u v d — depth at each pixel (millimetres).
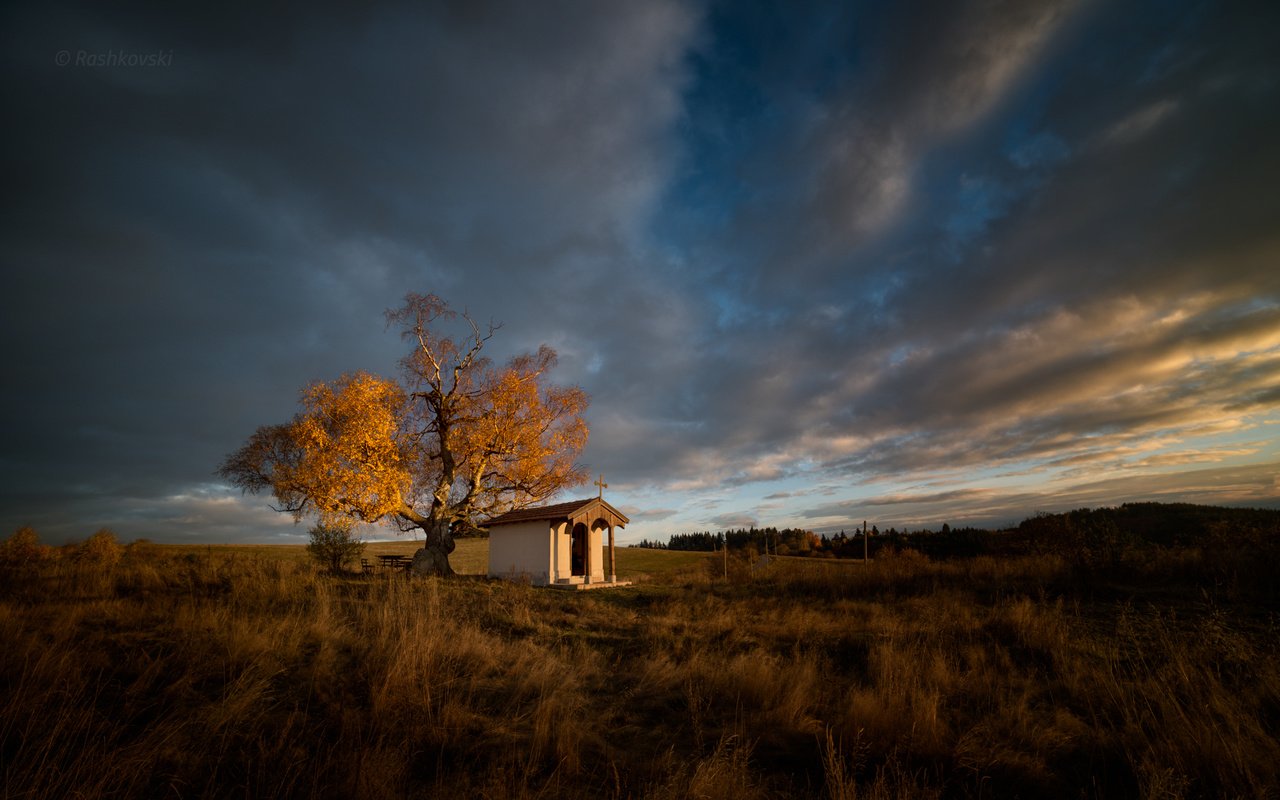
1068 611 13180
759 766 6223
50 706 5984
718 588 21703
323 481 24422
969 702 8062
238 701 6492
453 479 30062
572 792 5352
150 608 11406
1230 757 5422
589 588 23828
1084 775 5898
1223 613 11578
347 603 13742
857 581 19328
